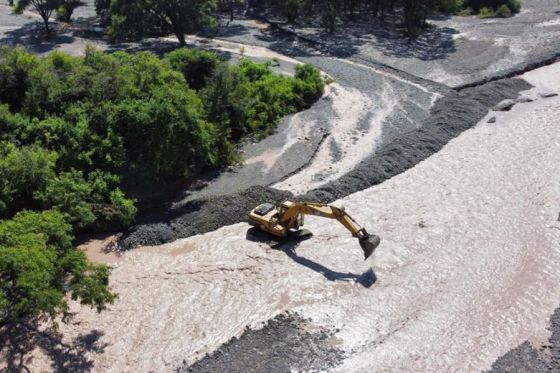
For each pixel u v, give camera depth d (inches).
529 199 1610.5
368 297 1245.1
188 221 1528.1
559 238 1428.4
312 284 1285.7
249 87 2142.0
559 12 3828.7
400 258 1369.3
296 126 2110.0
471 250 1396.4
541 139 1975.9
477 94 2337.6
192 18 3063.5
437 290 1264.8
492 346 1111.6
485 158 1856.5
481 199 1616.6
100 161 1605.6
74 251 1151.0
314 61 2878.9
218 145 1803.6
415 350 1106.7
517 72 2650.1
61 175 1519.4
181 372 1068.5
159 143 1601.9
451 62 2815.0
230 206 1563.7
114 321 1200.2
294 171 1787.6
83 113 1685.5
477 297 1242.6
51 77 1784.0
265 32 3516.2
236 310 1222.3
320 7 3996.1
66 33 3432.6
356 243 1421.0
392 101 2338.8
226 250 1417.3
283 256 1382.9
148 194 1673.2
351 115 2202.3
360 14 3875.5
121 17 3041.3
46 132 1630.2
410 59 2886.3
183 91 1769.2
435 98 2369.6
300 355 1094.4
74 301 1244.5
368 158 1859.0
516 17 3759.8
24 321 1186.6
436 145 1946.4
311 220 1526.8
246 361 1082.1
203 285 1301.7
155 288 1299.2
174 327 1182.3
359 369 1063.0
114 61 1844.2
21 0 3383.4
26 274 1008.2
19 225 1136.2
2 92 1791.3
